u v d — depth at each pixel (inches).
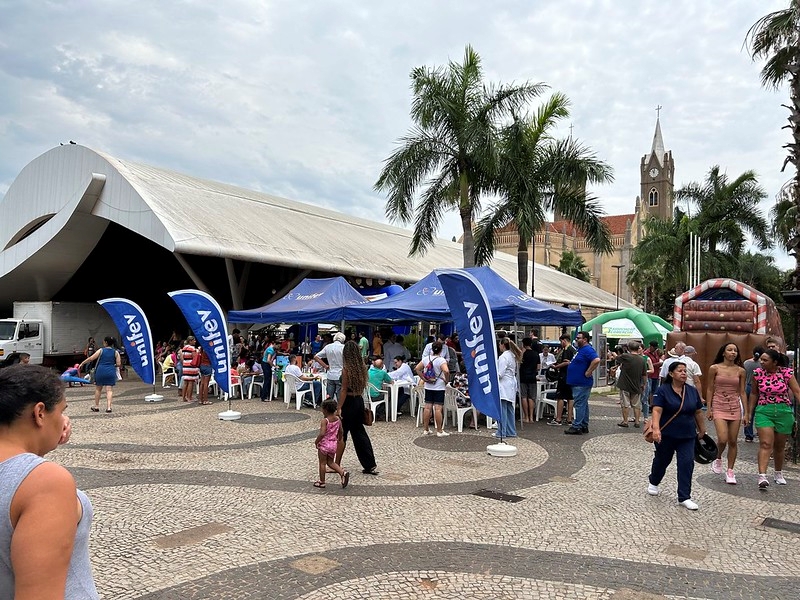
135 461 336.8
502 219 861.8
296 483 290.8
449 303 378.9
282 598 166.1
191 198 995.9
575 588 175.5
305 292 732.7
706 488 292.2
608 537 219.5
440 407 428.5
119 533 217.6
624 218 3410.4
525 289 850.1
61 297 1192.2
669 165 4116.6
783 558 201.5
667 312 1920.5
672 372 262.4
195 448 374.6
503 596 169.5
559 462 347.3
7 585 61.1
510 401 406.3
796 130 429.4
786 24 477.4
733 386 301.3
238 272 1244.5
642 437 437.7
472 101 823.1
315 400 563.5
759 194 1406.3
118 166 936.3
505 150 831.1
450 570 187.3
